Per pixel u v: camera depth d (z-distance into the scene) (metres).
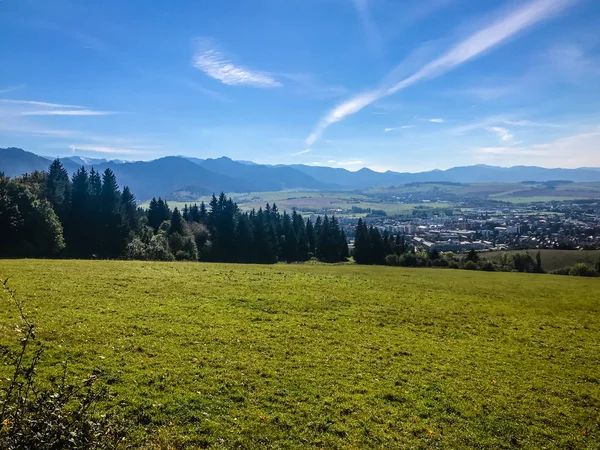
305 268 54.09
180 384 13.12
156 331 17.86
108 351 14.84
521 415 13.43
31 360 13.11
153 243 75.06
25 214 65.12
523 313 28.94
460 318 26.02
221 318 21.06
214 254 96.31
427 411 13.16
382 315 25.11
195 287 28.25
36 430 5.77
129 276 30.17
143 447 9.80
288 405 12.67
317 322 22.23
